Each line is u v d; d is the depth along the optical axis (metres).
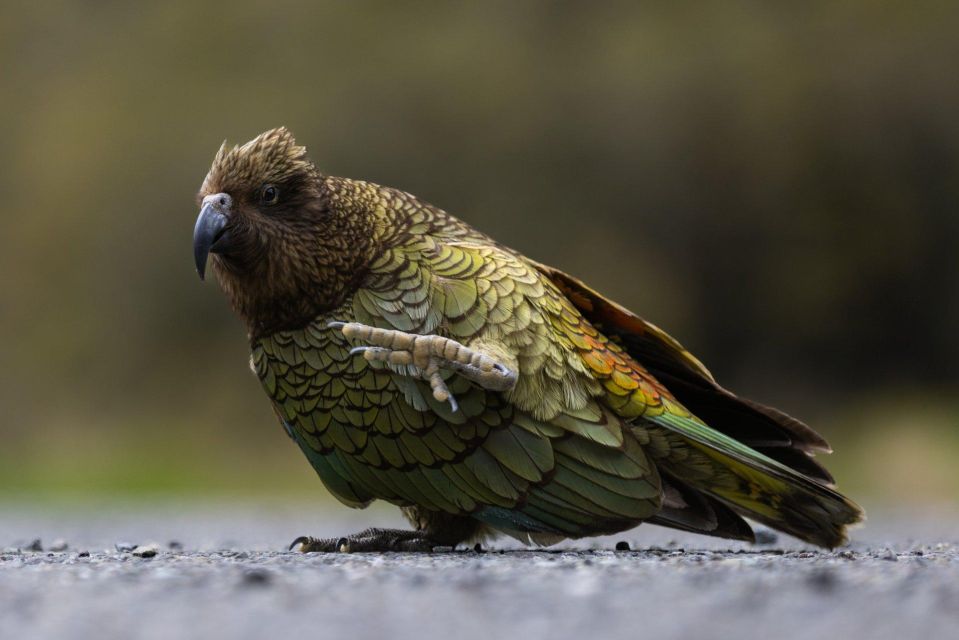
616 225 22.08
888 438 21.30
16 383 22.23
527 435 5.23
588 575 3.79
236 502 16.61
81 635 2.88
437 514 5.66
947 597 3.22
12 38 24.56
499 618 3.07
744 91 21.94
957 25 21.97
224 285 5.80
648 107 21.97
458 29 22.81
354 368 5.38
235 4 23.77
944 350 22.58
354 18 23.06
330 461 5.69
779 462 5.75
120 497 18.23
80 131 23.55
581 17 22.62
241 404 21.39
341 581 3.69
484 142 22.08
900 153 22.11
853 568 3.96
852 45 22.11
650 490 5.30
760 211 22.11
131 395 22.05
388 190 5.73
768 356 22.64
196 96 23.30
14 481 19.67
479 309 5.27
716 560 4.47
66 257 22.88
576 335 5.36
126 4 24.66
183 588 3.56
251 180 5.47
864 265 22.27
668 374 5.84
